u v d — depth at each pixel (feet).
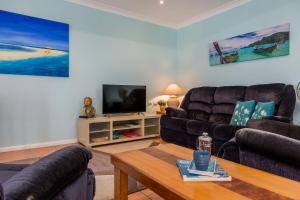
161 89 15.19
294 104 8.79
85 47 11.91
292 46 9.81
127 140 12.04
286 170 3.96
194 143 9.69
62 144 11.14
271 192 3.15
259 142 4.12
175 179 3.67
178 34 15.78
